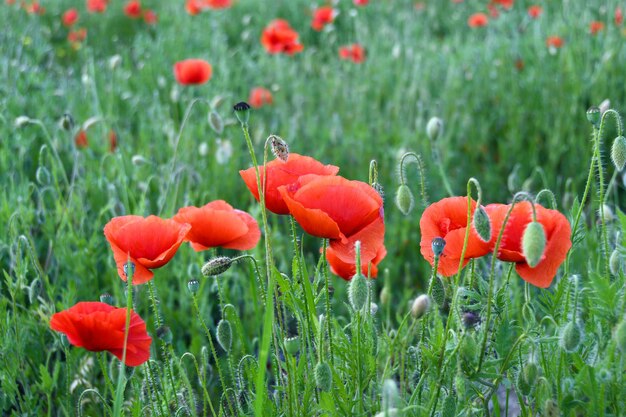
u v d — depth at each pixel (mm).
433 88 8273
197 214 2650
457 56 8930
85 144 5863
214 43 9883
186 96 7820
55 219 4645
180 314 4141
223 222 2652
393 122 7258
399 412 2016
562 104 6777
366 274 2936
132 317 2494
